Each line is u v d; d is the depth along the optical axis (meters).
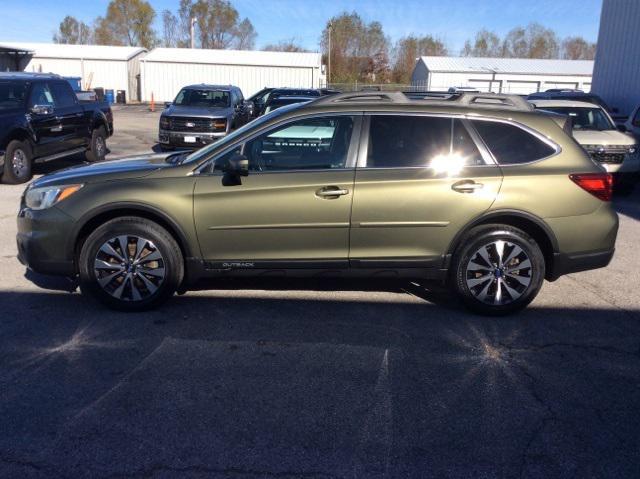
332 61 64.12
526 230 5.04
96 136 14.22
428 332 4.74
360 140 4.91
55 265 4.91
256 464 3.05
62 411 3.51
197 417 3.47
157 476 2.95
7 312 5.00
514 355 4.36
